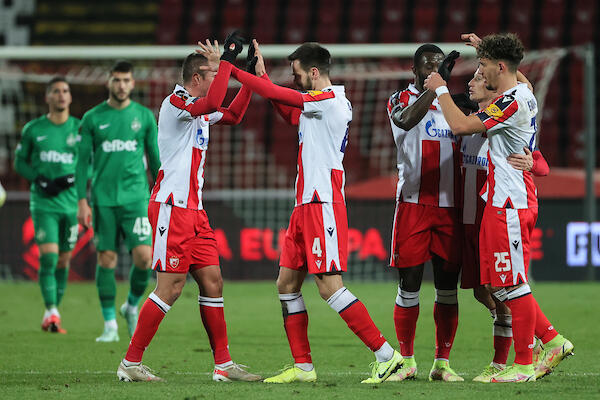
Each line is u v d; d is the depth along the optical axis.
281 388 15.73
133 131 25.11
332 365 20.80
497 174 16.88
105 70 59.62
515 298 16.86
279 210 46.25
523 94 16.78
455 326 17.95
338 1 68.88
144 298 38.31
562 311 32.31
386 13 68.44
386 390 15.40
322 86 17.30
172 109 17.30
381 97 58.81
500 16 67.94
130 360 17.25
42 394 15.15
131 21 68.81
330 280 16.78
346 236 17.00
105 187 25.17
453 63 17.59
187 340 25.72
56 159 29.12
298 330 17.28
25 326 29.58
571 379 17.28
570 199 44.97
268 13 68.69
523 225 16.83
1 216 46.09
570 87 63.34
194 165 17.58
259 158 59.38
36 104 60.97
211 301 17.75
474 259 18.09
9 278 46.09
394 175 55.50
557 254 45.00
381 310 33.41
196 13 69.06
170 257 17.31
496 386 15.96
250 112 59.97
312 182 16.78
